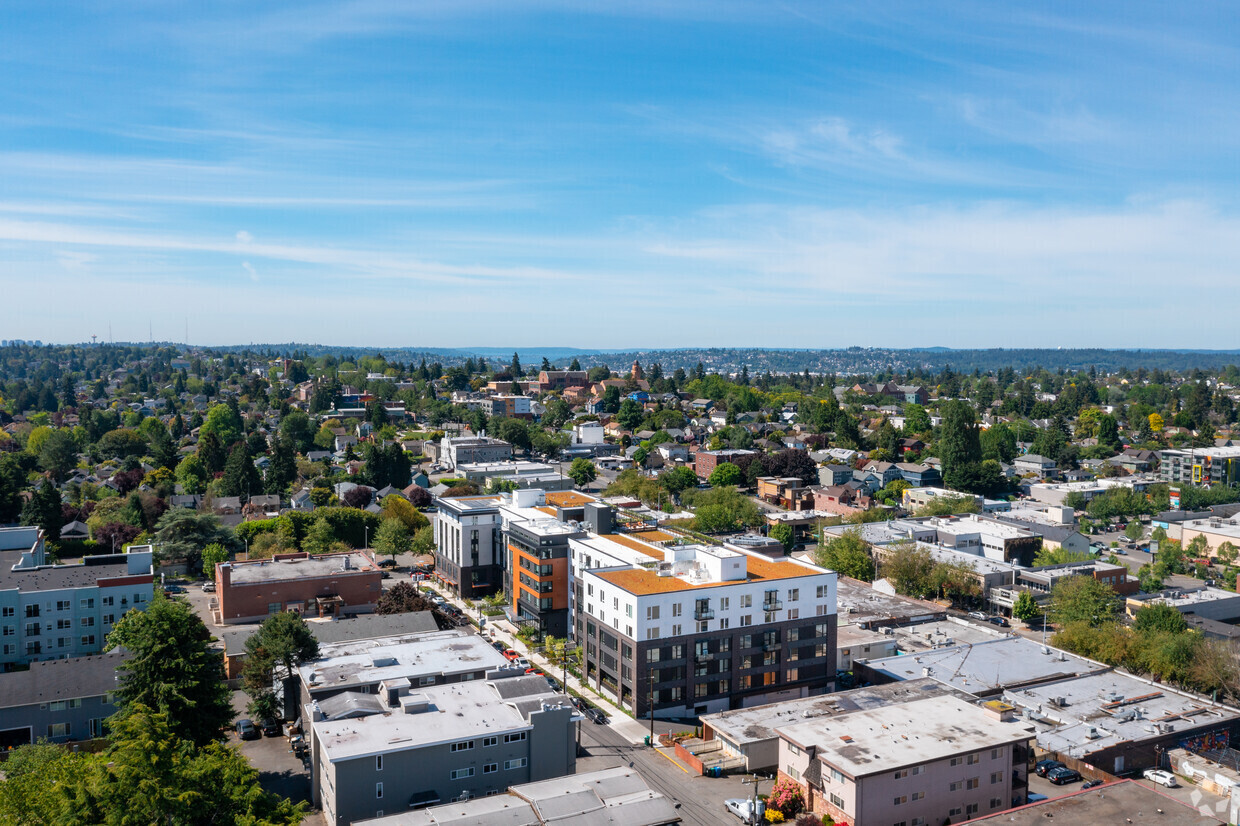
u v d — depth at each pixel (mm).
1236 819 86312
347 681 99000
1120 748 99625
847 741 90375
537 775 87812
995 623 159125
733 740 98875
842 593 163875
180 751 70562
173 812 62250
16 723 99000
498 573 172375
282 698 109750
